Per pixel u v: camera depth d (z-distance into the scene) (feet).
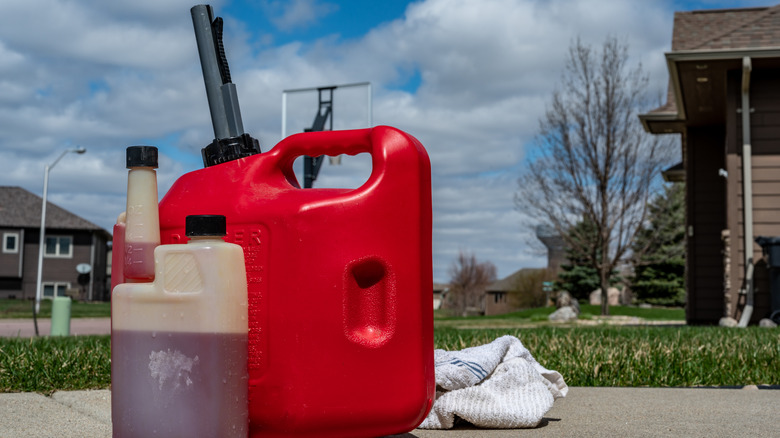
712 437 8.48
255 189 6.52
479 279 185.57
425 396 6.50
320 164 52.85
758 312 40.52
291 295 6.10
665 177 66.85
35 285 160.25
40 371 13.57
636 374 14.35
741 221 41.50
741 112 41.83
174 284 5.83
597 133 78.23
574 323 57.67
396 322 6.34
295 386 6.06
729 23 44.93
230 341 5.81
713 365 15.40
